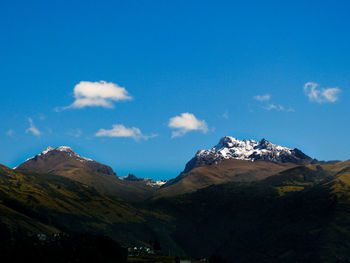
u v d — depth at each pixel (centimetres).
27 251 17850
